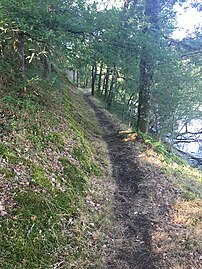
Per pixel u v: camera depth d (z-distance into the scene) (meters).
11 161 5.38
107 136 12.57
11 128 6.42
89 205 6.07
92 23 7.05
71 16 6.81
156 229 5.88
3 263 3.77
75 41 7.34
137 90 13.63
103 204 6.43
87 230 5.28
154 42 7.91
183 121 15.78
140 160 9.37
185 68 11.10
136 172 8.55
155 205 6.85
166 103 12.93
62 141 7.60
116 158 9.75
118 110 20.06
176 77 11.29
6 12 5.90
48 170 6.03
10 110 6.95
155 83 11.91
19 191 4.82
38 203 4.83
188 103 13.29
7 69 8.01
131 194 7.36
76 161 7.34
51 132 7.60
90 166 7.79
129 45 7.76
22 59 8.06
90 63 8.40
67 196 5.62
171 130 15.09
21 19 6.06
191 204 7.03
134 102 17.41
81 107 16.11
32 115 7.44
